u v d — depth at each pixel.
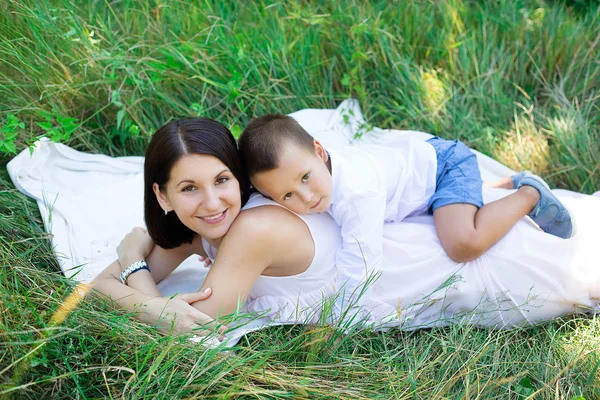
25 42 3.45
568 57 4.11
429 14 4.27
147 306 2.31
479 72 4.07
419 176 2.72
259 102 3.75
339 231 2.47
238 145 2.39
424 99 3.88
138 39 3.77
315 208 2.35
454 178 2.71
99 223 3.04
